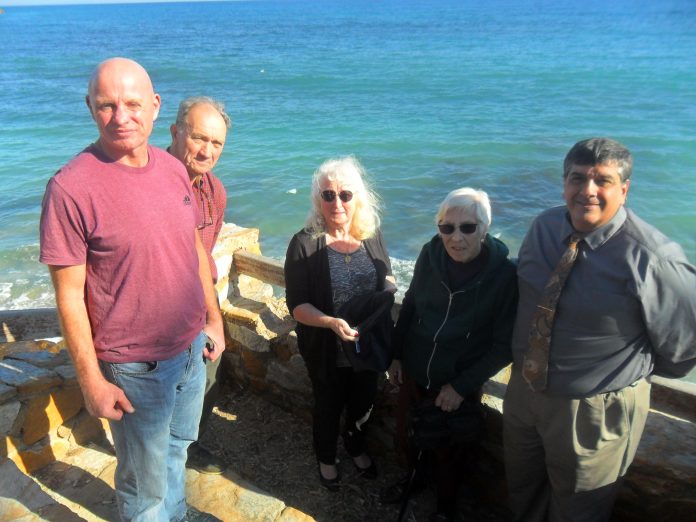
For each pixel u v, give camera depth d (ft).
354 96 120.16
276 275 12.35
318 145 77.36
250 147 76.95
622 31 265.54
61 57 220.23
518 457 8.62
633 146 71.87
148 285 6.97
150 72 164.66
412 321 9.42
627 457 7.79
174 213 7.16
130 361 7.20
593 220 6.93
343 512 10.20
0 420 9.21
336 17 526.57
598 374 7.27
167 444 7.92
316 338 9.61
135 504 7.98
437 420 8.80
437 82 135.64
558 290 7.31
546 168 62.90
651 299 6.73
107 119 6.41
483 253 8.52
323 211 9.28
